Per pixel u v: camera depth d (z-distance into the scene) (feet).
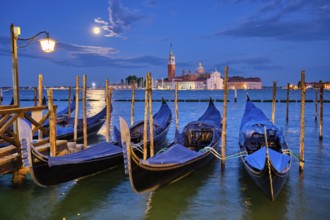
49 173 29.68
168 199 32.24
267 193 30.30
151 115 43.57
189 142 50.39
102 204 30.96
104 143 41.14
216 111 70.44
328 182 36.52
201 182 37.17
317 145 59.47
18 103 36.58
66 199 31.83
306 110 145.48
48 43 36.65
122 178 38.17
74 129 58.90
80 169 33.83
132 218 28.17
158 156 34.04
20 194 32.63
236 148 57.31
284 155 35.14
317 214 28.50
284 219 27.73
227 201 31.68
